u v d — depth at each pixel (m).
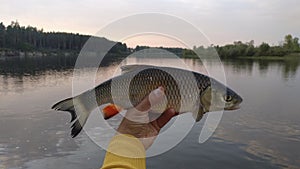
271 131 22.25
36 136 20.47
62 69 71.75
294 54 139.75
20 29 142.75
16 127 23.02
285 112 29.45
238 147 18.33
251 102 34.97
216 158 16.42
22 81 52.50
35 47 138.00
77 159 16.14
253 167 15.61
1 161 16.12
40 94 38.94
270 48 137.75
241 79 58.78
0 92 41.00
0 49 137.88
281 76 67.69
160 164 15.48
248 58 105.19
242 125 23.83
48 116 26.58
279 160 16.55
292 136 21.06
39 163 15.80
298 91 44.28
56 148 17.81
